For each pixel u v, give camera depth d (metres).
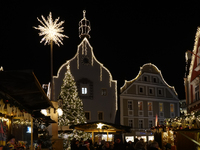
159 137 23.33
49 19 24.62
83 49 45.50
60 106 22.59
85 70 44.94
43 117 15.34
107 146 13.78
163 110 50.97
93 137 22.75
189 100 29.03
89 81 44.66
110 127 21.39
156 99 50.50
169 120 19.83
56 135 21.95
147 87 49.94
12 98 10.57
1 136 8.89
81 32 47.62
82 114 35.62
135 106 47.81
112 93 45.78
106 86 45.66
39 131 18.62
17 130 13.93
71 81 36.09
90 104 44.00
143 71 50.09
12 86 8.66
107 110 44.88
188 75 29.08
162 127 21.41
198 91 25.91
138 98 48.44
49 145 17.36
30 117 13.33
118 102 46.75
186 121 16.86
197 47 26.75
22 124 14.29
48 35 24.34
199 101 24.81
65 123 34.12
